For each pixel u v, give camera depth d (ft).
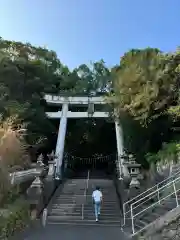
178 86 44.47
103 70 101.35
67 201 44.39
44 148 81.66
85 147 103.65
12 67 64.28
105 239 25.91
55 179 52.80
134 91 52.01
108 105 69.31
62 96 85.15
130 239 24.64
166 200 30.53
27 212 30.96
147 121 50.31
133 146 64.28
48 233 28.94
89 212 39.73
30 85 71.97
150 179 45.91
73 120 98.22
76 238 26.40
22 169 40.83
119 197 46.32
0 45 72.95
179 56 44.37
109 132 100.63
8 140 27.66
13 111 49.26
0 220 21.84
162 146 51.06
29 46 85.71
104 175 88.69
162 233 20.89
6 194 27.14
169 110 43.24
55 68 98.99
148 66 50.08
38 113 69.62
